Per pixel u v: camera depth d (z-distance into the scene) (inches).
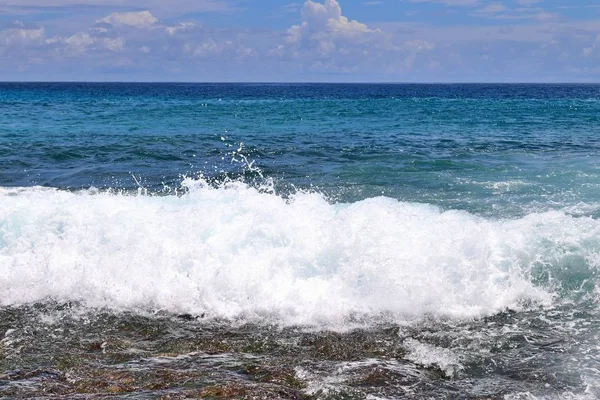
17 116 1291.8
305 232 310.0
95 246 309.9
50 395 197.8
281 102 2285.9
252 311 269.6
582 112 1487.5
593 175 497.0
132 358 228.2
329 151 701.3
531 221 335.0
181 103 2161.7
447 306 270.5
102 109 1665.8
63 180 530.9
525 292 280.4
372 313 266.8
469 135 883.4
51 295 284.4
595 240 305.1
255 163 617.9
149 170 583.2
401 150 707.4
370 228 309.6
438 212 377.7
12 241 320.2
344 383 209.3
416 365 224.7
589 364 222.4
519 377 214.4
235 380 208.8
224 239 309.7
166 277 289.3
